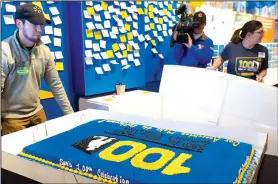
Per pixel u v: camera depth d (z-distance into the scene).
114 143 0.99
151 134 1.08
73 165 0.83
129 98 2.51
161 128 1.16
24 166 0.76
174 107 1.36
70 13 2.45
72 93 2.62
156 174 0.75
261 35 2.38
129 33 2.88
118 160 0.84
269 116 1.08
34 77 1.77
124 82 2.92
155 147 0.96
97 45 2.57
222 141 0.99
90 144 0.97
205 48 2.85
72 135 1.07
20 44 1.64
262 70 2.51
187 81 1.32
